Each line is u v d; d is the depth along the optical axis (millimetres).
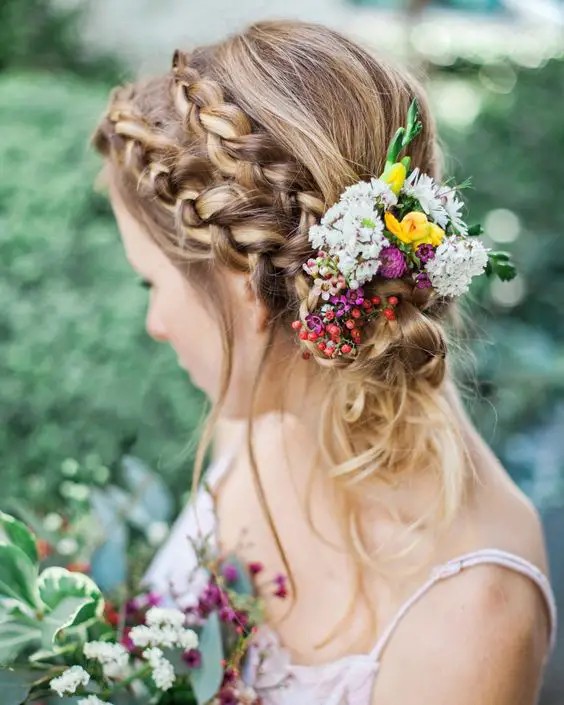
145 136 1034
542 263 3848
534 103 4500
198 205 979
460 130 4332
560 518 2760
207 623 986
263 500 1083
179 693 1020
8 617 944
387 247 885
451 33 5414
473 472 1024
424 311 965
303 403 1088
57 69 5285
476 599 961
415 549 1018
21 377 2465
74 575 958
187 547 1272
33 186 2879
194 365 1128
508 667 942
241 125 960
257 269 957
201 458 1073
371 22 5375
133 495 1342
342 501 1074
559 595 2559
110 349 2504
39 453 2406
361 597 1042
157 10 5469
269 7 5293
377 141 958
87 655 923
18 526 978
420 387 1017
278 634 1076
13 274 2666
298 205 953
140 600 1121
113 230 2867
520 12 5449
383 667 992
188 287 1066
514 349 3311
